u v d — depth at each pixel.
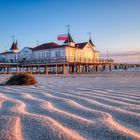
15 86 7.56
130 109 2.86
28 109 2.85
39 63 37.09
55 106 3.10
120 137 1.71
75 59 35.81
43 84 8.71
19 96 4.38
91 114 2.52
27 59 41.94
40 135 1.73
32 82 8.45
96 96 4.29
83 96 4.29
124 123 2.13
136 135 1.76
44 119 2.21
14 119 2.19
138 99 3.87
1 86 7.58
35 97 4.20
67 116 2.39
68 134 1.76
